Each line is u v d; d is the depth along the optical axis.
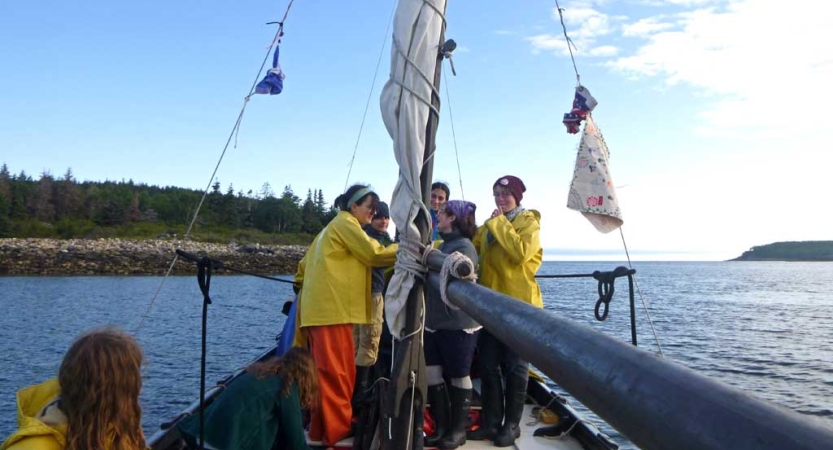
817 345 21.66
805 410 12.64
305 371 3.15
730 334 24.66
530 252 3.80
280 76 3.68
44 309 29.45
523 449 3.69
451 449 3.65
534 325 1.31
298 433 3.11
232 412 2.98
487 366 3.84
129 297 36.47
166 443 3.46
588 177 3.99
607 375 0.95
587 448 3.71
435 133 3.08
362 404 4.02
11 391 13.73
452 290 2.29
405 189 3.06
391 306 3.09
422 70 3.00
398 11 3.08
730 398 0.73
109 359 1.79
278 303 35.03
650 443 0.83
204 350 2.82
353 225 3.73
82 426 1.74
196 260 2.78
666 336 23.66
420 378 3.11
